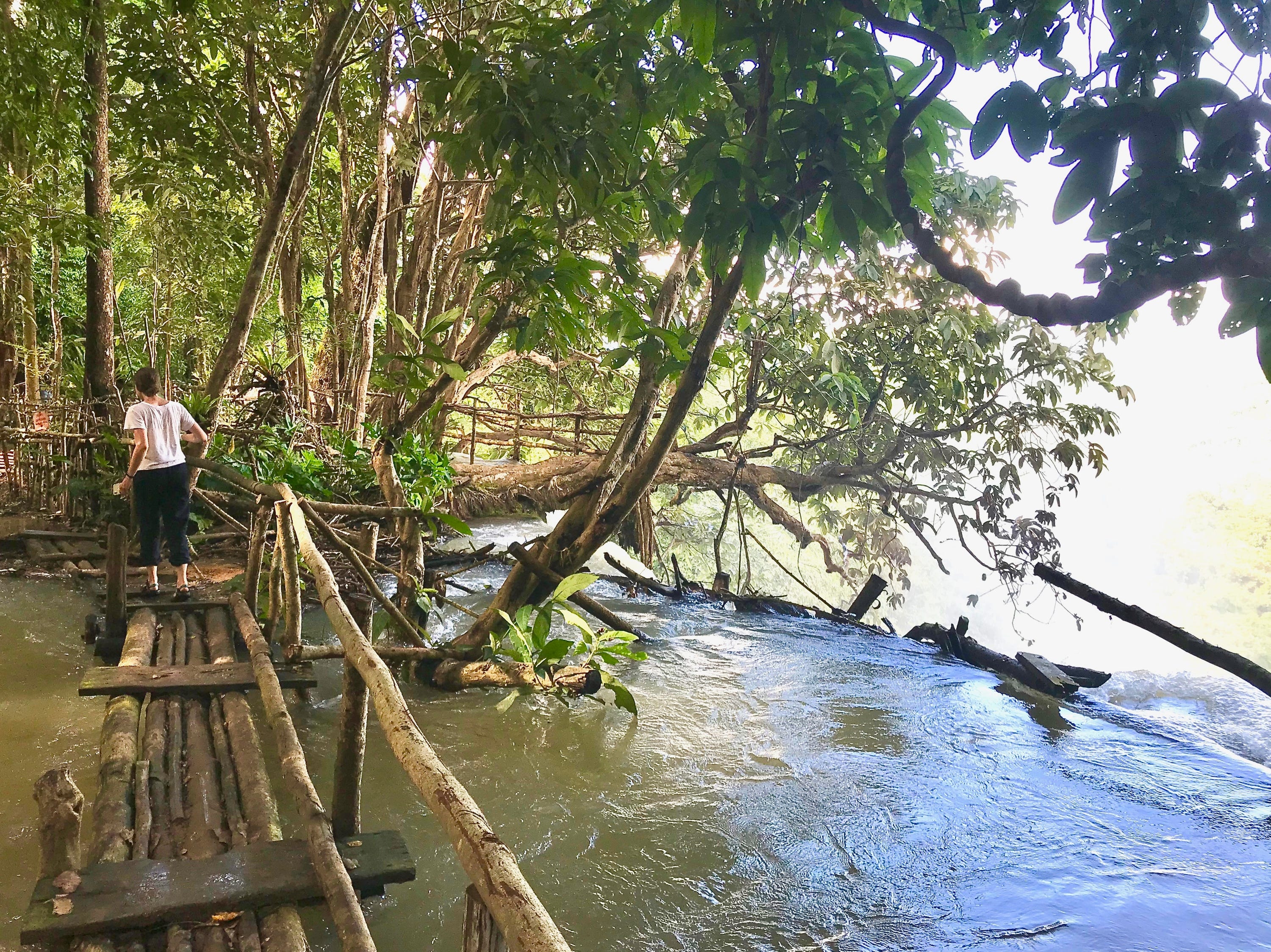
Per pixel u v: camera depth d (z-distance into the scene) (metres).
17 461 9.48
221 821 2.98
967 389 11.09
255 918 2.47
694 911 3.05
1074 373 10.20
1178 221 1.55
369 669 2.49
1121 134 1.57
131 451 7.16
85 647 5.22
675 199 4.09
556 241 3.91
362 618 5.42
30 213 8.07
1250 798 4.16
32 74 7.27
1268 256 1.42
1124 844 3.67
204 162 9.92
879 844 3.60
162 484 5.92
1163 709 5.81
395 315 5.29
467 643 5.21
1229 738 5.21
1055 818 3.90
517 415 12.13
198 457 6.29
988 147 1.81
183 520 6.09
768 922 3.01
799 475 11.92
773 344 10.39
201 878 2.57
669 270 5.53
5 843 3.04
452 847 3.34
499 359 11.68
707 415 13.57
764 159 2.67
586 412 12.86
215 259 11.61
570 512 5.39
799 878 3.31
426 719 4.71
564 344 4.45
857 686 5.81
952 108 2.49
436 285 10.76
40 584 6.50
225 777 3.28
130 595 6.04
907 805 3.98
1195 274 1.49
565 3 6.62
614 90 3.29
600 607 6.78
